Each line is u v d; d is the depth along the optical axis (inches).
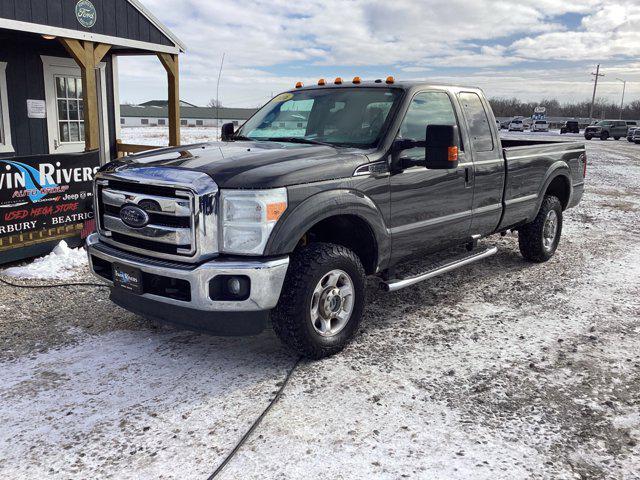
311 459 115.5
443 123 198.5
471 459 116.1
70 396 140.9
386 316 200.2
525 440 123.6
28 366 157.3
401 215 179.8
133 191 154.1
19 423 128.6
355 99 193.5
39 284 229.8
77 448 119.3
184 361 161.5
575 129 2362.2
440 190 193.6
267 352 168.1
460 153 202.7
